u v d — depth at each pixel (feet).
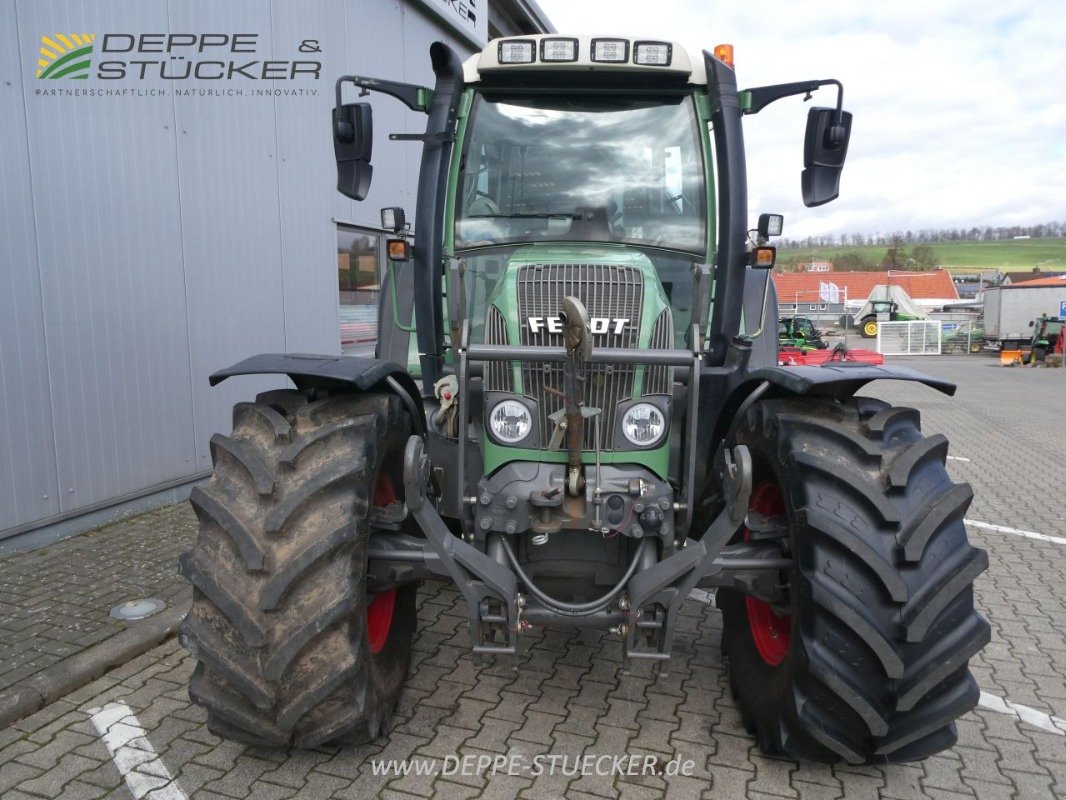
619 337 9.27
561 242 11.56
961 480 24.97
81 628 11.93
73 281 15.90
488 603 8.82
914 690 7.66
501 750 9.14
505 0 36.83
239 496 8.07
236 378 20.62
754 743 9.39
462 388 8.87
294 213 22.74
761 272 12.77
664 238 11.65
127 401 17.30
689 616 13.24
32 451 15.24
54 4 15.25
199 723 9.68
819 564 7.94
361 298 27.20
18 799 8.22
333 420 8.62
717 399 10.96
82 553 15.15
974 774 8.96
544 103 11.86
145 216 17.56
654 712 10.06
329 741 8.12
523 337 9.26
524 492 8.84
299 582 7.66
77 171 15.89
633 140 11.76
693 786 8.55
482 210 11.75
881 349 102.73
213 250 19.62
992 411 42.96
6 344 14.64
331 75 24.04
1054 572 16.02
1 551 14.79
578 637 12.26
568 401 8.29
